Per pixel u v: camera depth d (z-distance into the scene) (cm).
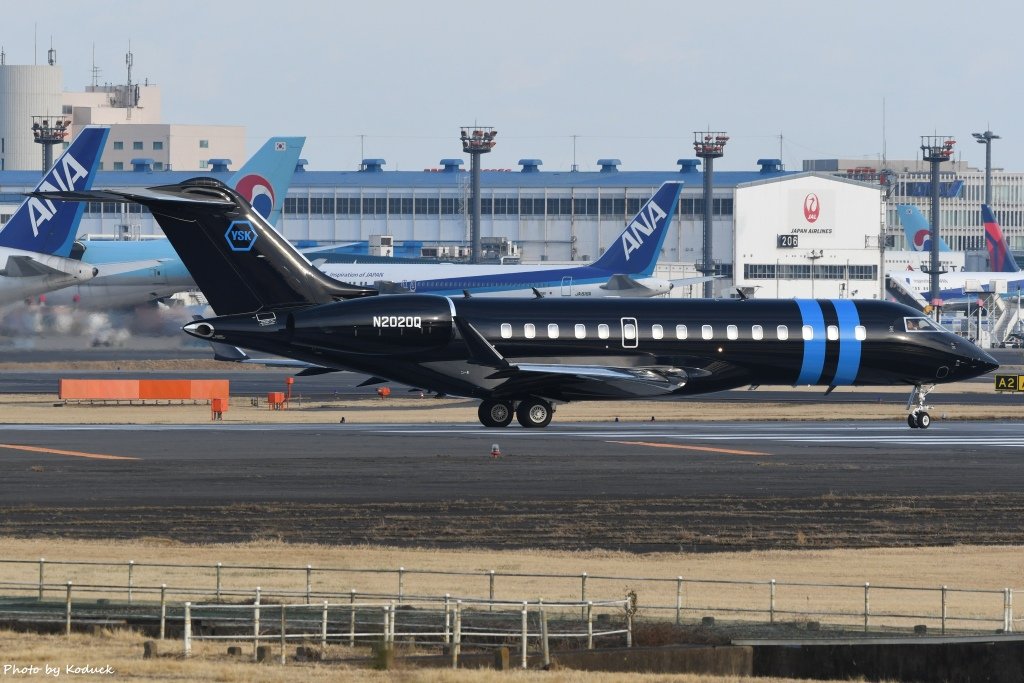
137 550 12850
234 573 11912
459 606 9694
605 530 14500
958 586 12081
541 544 13700
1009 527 15000
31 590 11025
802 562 13075
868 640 9738
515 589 11600
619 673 8869
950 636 10012
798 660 9600
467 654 9219
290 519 14712
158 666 8356
